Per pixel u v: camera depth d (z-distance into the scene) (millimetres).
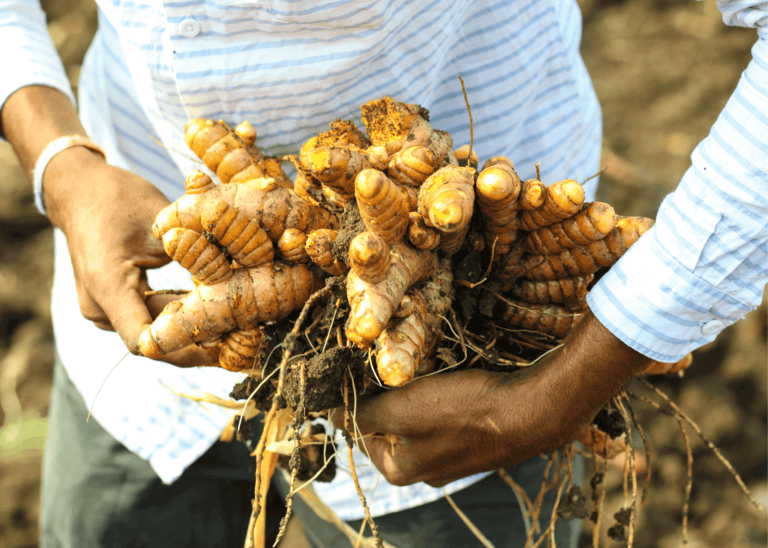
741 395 1830
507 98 889
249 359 788
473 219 791
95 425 1064
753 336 1844
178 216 753
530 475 1011
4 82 924
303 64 796
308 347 792
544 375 774
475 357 820
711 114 2379
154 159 977
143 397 1019
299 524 1761
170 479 1017
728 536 1687
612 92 2469
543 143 943
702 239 723
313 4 765
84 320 1044
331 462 913
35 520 1719
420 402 790
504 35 862
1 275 2145
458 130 901
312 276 779
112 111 974
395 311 735
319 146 784
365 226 747
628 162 2268
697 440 1783
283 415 843
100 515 1078
